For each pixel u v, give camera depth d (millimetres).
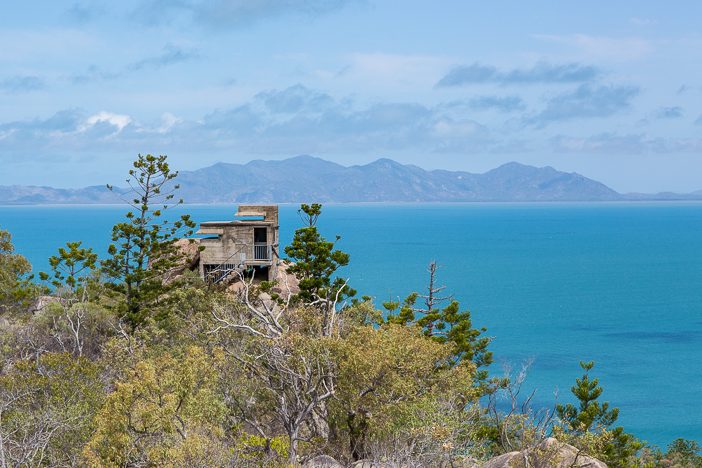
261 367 44875
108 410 31453
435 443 35281
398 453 34750
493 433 40781
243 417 42500
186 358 34312
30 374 39500
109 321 67375
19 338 60188
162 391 32250
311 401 40469
